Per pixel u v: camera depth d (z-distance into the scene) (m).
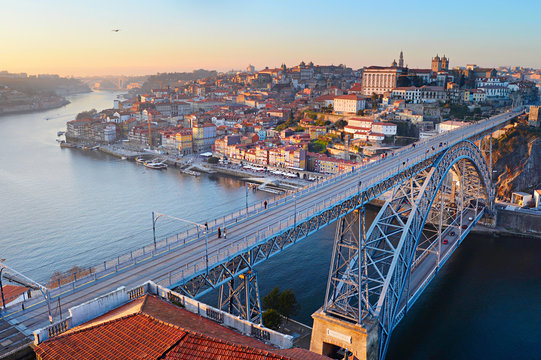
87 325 41.47
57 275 112.00
